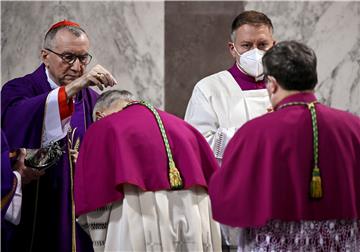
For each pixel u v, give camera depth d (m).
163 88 23.69
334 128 12.96
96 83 16.19
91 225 14.27
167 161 14.21
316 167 12.74
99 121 14.55
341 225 12.98
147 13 23.73
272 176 12.66
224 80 18.84
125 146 14.02
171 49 23.75
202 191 14.66
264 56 13.40
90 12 23.56
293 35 23.89
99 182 14.05
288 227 12.90
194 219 14.16
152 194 13.96
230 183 12.90
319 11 23.94
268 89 13.39
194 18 23.78
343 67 23.86
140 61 23.67
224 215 12.83
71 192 17.39
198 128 18.39
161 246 13.85
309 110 12.98
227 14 23.78
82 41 17.77
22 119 16.67
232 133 17.81
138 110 14.64
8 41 23.33
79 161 14.40
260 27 18.27
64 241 17.19
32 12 23.39
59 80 17.88
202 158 15.02
